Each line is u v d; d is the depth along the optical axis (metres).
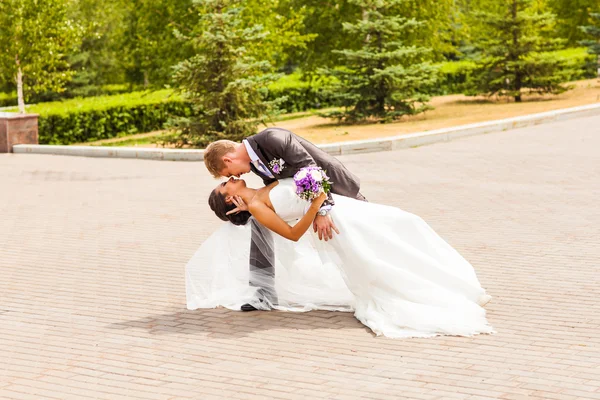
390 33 24.97
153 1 29.56
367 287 6.78
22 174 16.98
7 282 8.34
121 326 6.79
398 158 16.95
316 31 30.66
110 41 45.53
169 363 5.87
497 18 27.98
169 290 7.88
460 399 5.04
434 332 6.34
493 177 14.12
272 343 6.23
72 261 9.17
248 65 21.45
